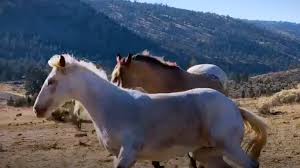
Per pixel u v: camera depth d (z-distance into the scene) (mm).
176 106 5305
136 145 5156
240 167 5684
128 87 8008
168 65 8094
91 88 5340
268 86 40844
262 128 5586
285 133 10500
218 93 5457
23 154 9312
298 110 15266
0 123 16188
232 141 5320
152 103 5305
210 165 5641
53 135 11781
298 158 8031
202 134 5355
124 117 5227
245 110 5598
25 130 13227
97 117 5332
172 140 5277
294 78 66562
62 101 5355
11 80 76812
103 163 8211
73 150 9469
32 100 28594
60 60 5254
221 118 5312
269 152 8523
